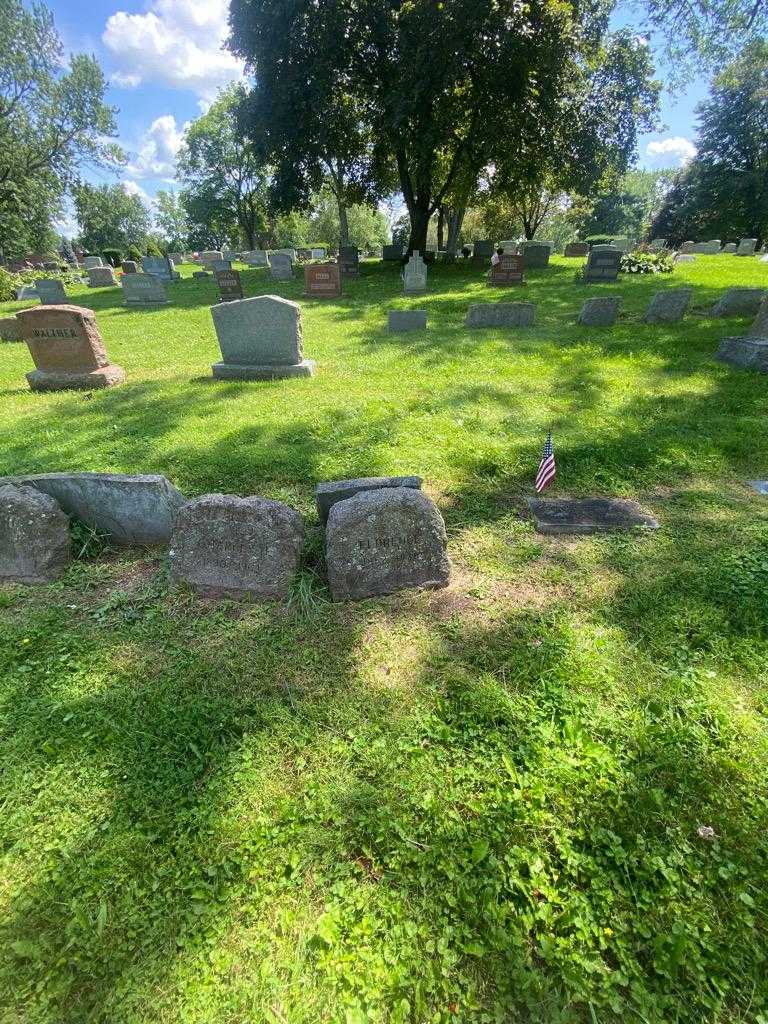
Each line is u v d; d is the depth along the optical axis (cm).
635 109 2038
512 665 252
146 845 183
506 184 2242
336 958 151
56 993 148
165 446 518
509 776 199
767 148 3884
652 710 224
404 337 982
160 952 155
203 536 308
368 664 257
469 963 150
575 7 1720
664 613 277
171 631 283
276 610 296
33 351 778
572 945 152
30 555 326
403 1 1714
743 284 1441
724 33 1417
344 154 2217
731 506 381
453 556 336
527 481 429
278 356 757
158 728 226
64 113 3253
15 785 205
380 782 201
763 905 158
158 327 1301
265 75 1927
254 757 213
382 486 329
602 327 975
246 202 5391
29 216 4003
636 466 443
